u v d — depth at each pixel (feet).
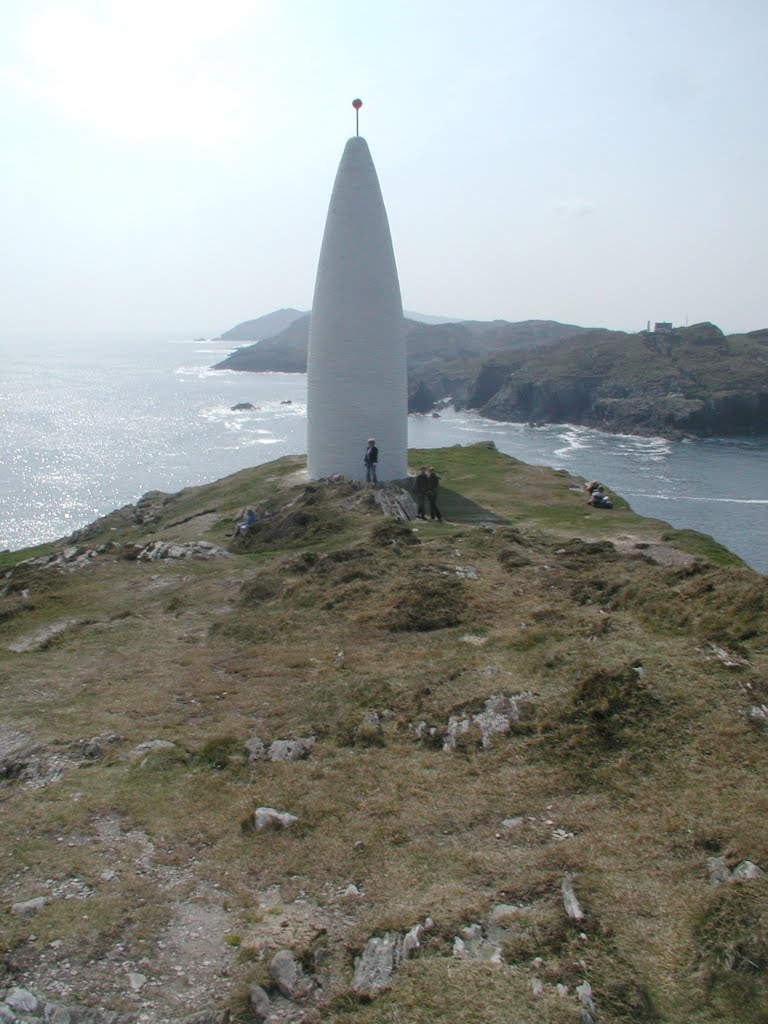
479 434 369.30
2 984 17.22
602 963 16.69
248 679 35.50
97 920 19.24
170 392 586.86
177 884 20.74
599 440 348.18
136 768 26.86
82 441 320.09
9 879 21.09
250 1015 16.52
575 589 41.86
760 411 384.06
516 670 31.40
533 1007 15.69
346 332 92.32
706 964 16.35
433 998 16.19
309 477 100.48
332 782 25.36
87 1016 16.31
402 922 18.44
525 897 18.98
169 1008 16.63
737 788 22.15
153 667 38.14
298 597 46.93
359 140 89.71
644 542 64.80
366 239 90.58
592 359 491.72
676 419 371.97
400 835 22.26
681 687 26.99
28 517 192.65
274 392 589.32
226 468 260.62
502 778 24.59
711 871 19.03
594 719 26.40
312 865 21.25
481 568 49.57
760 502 203.82
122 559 65.10
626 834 21.08
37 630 46.62
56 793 25.39
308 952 17.92
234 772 26.58
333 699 31.76
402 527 61.77
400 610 41.09
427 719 28.66
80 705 33.60
